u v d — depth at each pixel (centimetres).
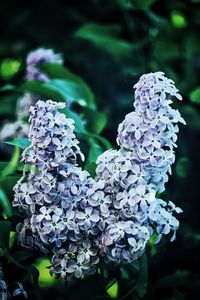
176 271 94
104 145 91
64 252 72
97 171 72
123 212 70
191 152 127
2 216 80
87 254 72
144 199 69
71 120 72
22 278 79
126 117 71
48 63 103
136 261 76
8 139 107
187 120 129
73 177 71
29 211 74
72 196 71
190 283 94
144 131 70
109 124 126
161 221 71
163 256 97
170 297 94
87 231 71
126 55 129
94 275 78
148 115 70
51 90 96
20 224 75
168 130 70
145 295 80
